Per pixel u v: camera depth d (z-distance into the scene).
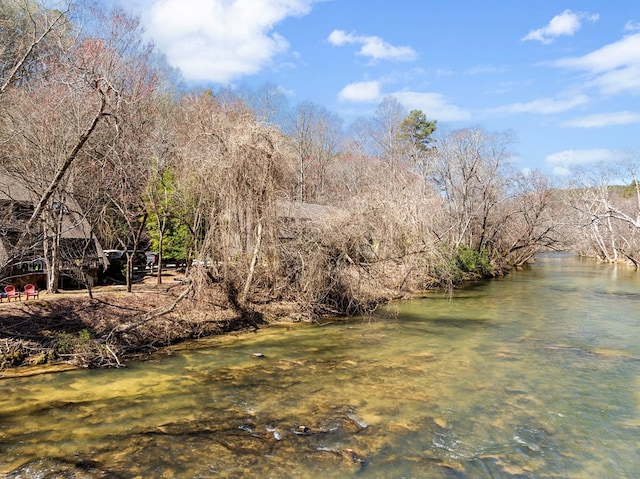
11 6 19.50
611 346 15.54
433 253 25.30
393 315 20.86
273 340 16.05
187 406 10.14
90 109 17.89
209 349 14.84
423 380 11.95
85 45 20.39
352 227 20.97
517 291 29.62
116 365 13.02
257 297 19.00
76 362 12.91
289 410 9.95
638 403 10.52
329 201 32.84
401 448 8.28
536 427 9.23
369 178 37.44
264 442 8.45
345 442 8.48
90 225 20.16
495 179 41.69
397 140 58.78
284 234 19.77
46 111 18.12
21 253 14.41
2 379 11.73
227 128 19.78
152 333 15.27
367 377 12.16
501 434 8.90
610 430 9.16
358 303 21.22
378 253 22.56
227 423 9.26
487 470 7.60
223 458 7.86
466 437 8.76
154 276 25.80
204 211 18.95
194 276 17.36
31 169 18.20
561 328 18.44
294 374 12.38
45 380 11.74
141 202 21.05
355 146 60.16
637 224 41.66
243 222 18.34
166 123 29.73
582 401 10.59
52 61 19.25
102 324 14.96
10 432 8.79
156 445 8.29
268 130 18.33
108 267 23.62
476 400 10.59
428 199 27.75
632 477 7.48
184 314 16.72
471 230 41.22
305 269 19.61
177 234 27.20
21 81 20.17
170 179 21.34
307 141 53.94
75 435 8.69
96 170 19.78
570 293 28.75
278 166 18.77
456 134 42.00
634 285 33.06
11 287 16.77
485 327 18.55
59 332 13.86
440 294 27.50
